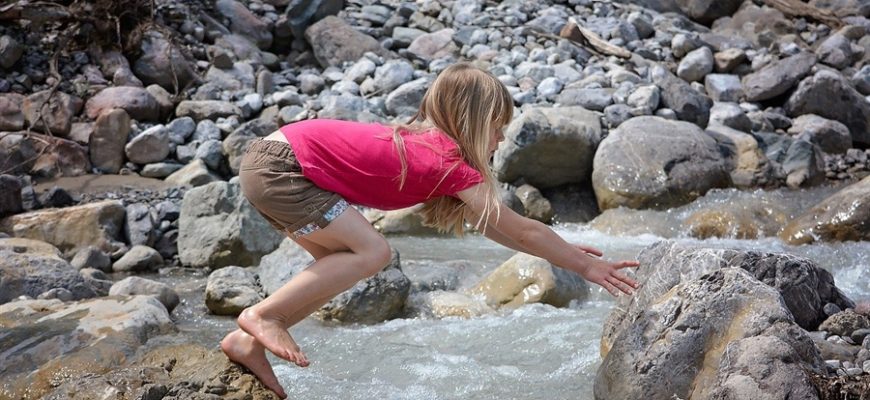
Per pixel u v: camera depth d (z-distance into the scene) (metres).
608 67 10.33
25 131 8.38
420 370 4.65
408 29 11.09
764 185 8.75
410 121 3.80
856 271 6.62
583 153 8.66
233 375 3.85
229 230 6.81
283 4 11.28
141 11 9.84
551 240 3.62
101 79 9.20
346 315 5.54
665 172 8.41
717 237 7.83
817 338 4.43
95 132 8.41
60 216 7.01
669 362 3.77
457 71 3.67
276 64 10.50
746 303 3.82
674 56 10.89
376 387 4.42
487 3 11.77
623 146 8.59
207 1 10.63
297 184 3.54
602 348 4.66
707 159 8.60
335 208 3.56
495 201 3.55
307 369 4.68
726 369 3.58
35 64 9.24
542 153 8.53
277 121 9.22
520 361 4.73
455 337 5.15
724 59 10.54
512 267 5.98
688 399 3.71
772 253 4.66
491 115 3.61
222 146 8.55
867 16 12.08
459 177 3.53
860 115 9.96
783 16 11.91
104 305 5.21
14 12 9.38
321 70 10.62
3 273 5.74
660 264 4.57
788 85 10.11
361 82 10.08
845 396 3.58
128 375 3.88
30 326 4.89
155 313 5.21
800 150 9.09
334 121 3.68
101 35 9.46
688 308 3.87
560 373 4.53
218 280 5.93
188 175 8.12
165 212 7.43
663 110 9.30
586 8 11.80
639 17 11.31
